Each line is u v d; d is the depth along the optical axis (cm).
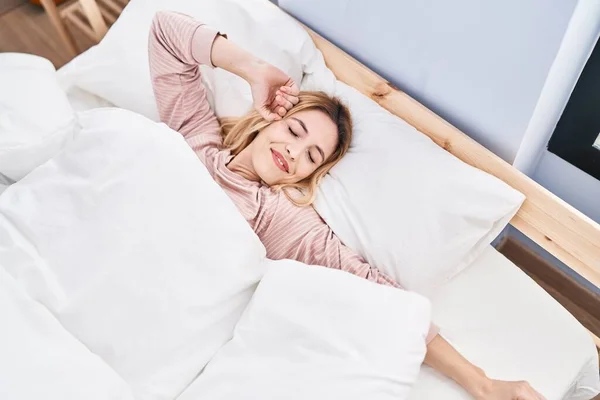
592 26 82
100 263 87
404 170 102
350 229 106
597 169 100
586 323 130
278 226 109
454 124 110
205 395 82
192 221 91
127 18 125
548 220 97
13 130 104
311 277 89
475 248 103
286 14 123
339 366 80
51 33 197
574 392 106
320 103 112
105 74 124
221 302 91
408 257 100
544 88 87
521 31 83
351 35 116
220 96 123
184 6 123
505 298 102
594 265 95
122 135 96
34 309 81
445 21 93
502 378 93
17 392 72
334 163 112
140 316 86
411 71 109
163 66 115
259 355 85
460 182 98
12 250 87
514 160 103
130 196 91
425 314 87
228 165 117
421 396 91
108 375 78
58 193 93
